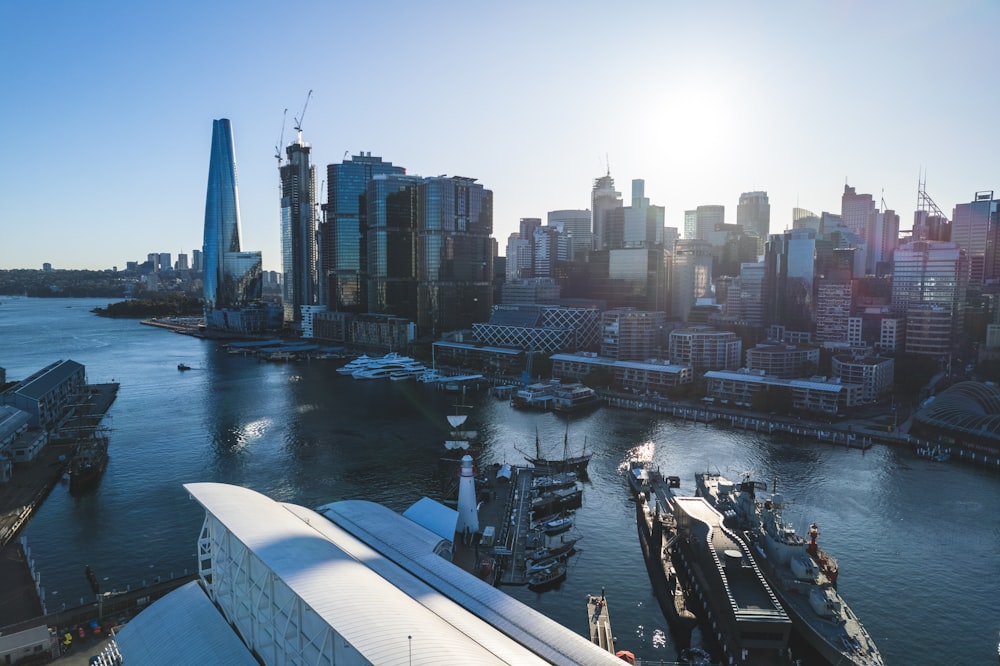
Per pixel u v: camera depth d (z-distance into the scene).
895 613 132.75
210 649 90.81
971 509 189.38
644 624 129.88
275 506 111.88
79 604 131.50
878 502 195.12
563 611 134.50
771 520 150.12
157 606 105.25
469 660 69.94
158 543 162.38
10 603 132.00
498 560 155.25
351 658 78.81
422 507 162.88
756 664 112.38
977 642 123.38
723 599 121.38
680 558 155.12
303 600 75.81
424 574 121.31
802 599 127.56
